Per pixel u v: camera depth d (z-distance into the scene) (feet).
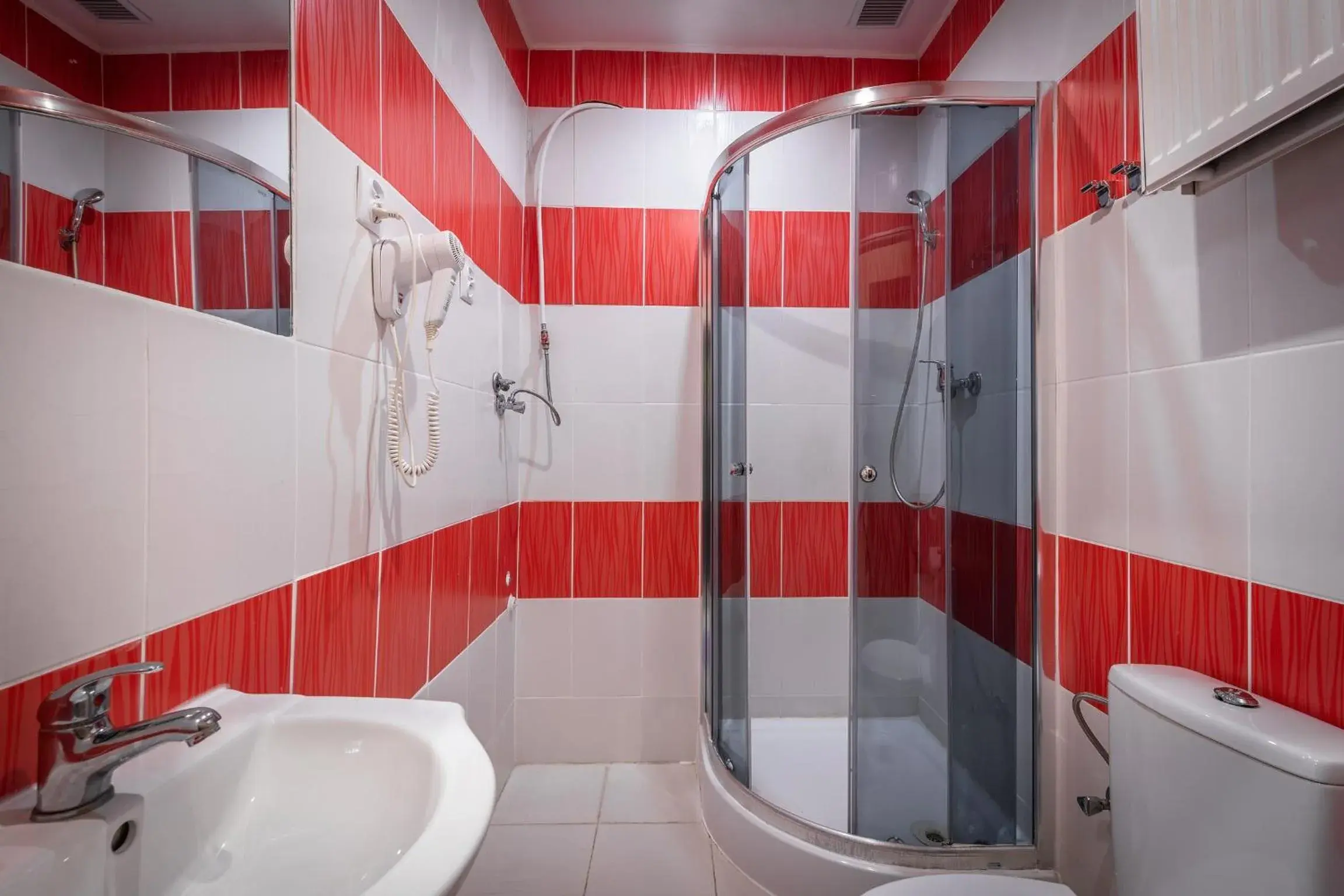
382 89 3.94
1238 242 3.17
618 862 5.63
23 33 1.81
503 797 6.66
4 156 1.76
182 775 2.06
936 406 4.96
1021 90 4.74
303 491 3.17
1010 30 5.48
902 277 5.04
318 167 3.26
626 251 7.43
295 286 3.09
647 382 7.45
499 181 6.48
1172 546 3.62
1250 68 2.58
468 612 5.65
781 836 5.06
